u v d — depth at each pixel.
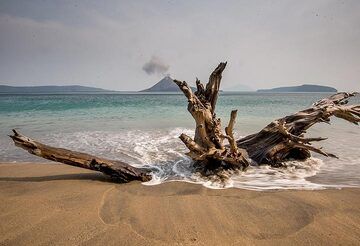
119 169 5.49
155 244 3.17
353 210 4.08
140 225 3.61
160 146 9.38
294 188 5.20
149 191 4.98
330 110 7.36
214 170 6.16
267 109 27.45
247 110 26.11
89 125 14.97
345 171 6.41
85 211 4.02
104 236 3.34
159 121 17.05
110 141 10.27
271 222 3.71
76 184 5.33
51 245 3.15
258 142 7.57
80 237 3.31
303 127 7.51
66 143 9.88
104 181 5.60
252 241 3.24
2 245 3.14
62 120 17.48
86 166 5.50
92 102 40.88
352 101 44.69
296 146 6.79
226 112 23.50
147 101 48.00
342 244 3.16
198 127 6.12
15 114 21.64
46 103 36.53
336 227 3.56
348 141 10.30
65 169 6.59
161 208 4.16
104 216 3.87
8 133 11.98
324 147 9.21
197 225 3.62
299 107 30.92
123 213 3.97
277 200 4.51
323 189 5.12
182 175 6.09
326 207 4.20
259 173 6.26
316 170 6.51
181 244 3.18
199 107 6.16
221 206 4.25
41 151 5.38
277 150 6.88
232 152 6.26
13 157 8.02
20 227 3.54
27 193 4.77
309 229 3.51
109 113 22.94
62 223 3.65
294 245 3.15
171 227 3.56
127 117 19.62
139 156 7.99
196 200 4.49
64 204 4.28
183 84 6.22
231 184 5.45
